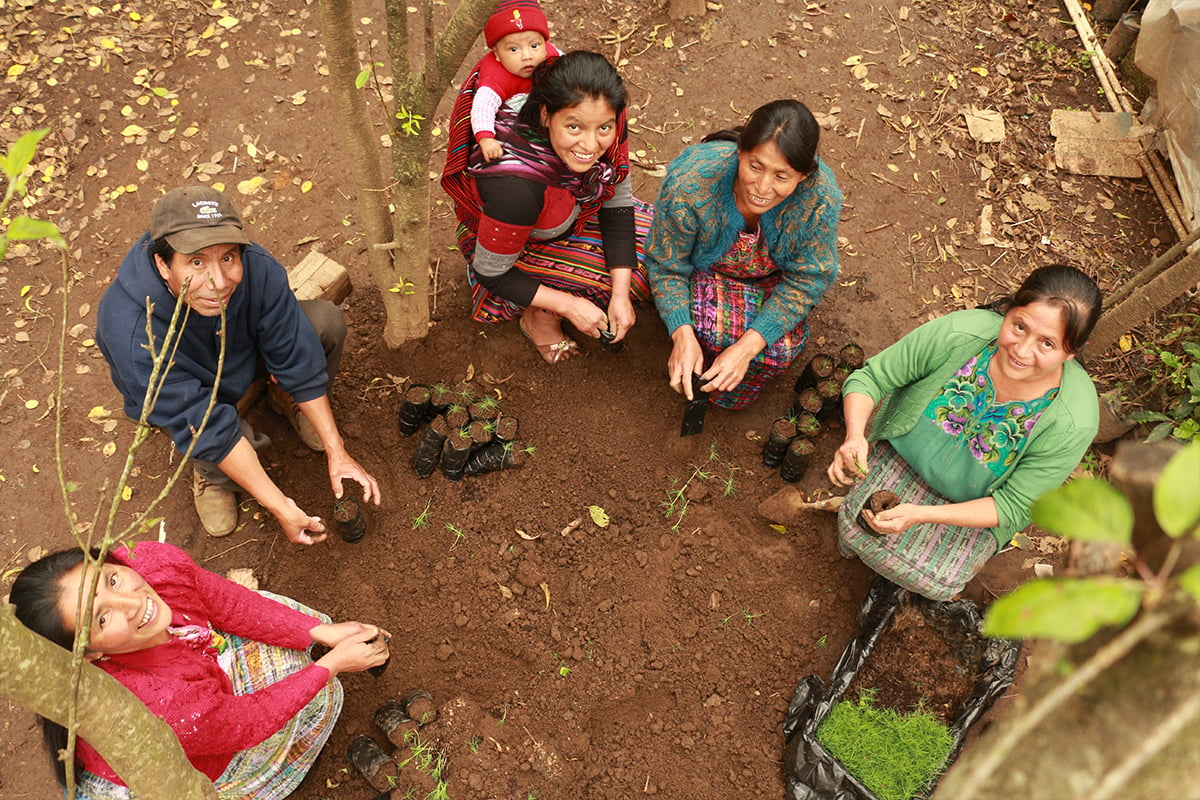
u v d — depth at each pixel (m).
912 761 3.15
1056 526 0.75
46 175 4.65
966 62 5.20
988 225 4.63
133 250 2.93
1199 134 4.35
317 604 3.60
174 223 2.65
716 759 3.33
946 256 4.54
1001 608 0.71
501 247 3.45
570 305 3.70
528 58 3.32
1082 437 2.87
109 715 1.41
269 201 4.64
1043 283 2.57
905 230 4.61
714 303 3.76
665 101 5.02
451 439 3.67
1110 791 0.73
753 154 2.94
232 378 3.27
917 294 4.42
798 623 3.62
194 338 3.02
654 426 4.04
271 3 5.31
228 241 2.68
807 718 3.28
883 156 4.85
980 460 3.09
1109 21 5.30
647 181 4.76
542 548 3.75
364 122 3.11
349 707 3.40
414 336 4.11
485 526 3.78
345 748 3.32
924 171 4.80
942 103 5.03
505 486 3.86
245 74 5.06
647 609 3.63
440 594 3.64
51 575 2.09
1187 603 0.73
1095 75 5.12
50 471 3.83
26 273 4.37
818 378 3.96
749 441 4.04
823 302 4.38
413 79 3.11
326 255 4.47
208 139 4.83
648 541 3.78
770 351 3.76
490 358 4.15
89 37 5.12
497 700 3.44
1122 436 4.00
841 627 3.61
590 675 3.49
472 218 3.62
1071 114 4.94
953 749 3.16
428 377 4.12
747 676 3.50
